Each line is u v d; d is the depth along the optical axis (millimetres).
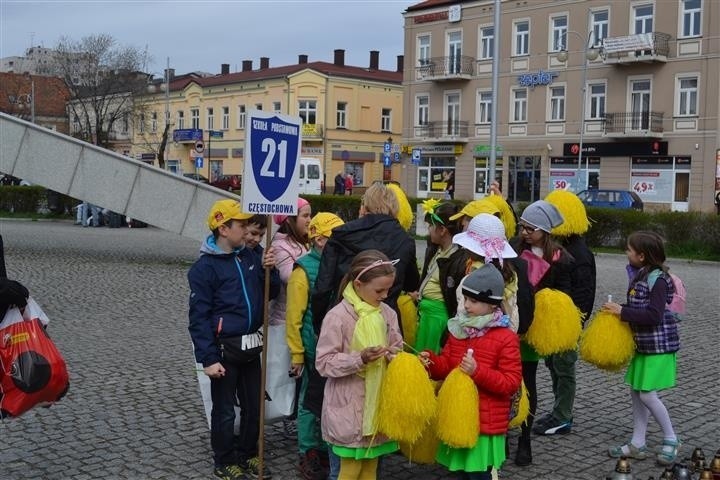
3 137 17000
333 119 58188
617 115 39531
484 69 45500
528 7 43000
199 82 65312
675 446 5426
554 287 5496
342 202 27641
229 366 4945
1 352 4422
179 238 23938
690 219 22359
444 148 47469
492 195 5973
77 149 16859
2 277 4531
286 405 5324
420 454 4496
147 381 7406
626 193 33000
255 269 5102
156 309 11391
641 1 38688
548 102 42500
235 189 48969
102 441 5730
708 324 11391
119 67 50406
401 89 61344
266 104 59969
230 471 4969
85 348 8742
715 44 36188
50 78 59594
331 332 4336
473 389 4227
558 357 6035
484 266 4402
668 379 5383
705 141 36656
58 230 26344
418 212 26406
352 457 4320
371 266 4289
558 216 5484
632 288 5418
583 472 5270
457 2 46312
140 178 16625
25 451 5504
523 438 5359
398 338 4562
